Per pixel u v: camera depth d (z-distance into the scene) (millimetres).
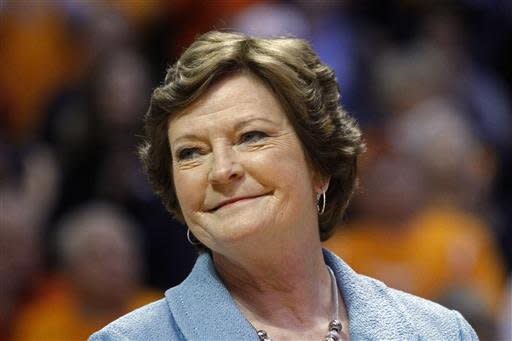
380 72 17531
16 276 13180
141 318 6066
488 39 19062
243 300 6172
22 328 12852
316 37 17812
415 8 18969
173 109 5945
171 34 18078
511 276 15312
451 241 14258
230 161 5832
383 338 6168
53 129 16094
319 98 6094
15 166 15609
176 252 14328
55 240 14156
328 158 6176
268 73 5934
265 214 5855
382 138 16188
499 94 18516
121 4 18000
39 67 17859
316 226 6191
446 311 6500
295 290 6145
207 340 5969
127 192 14680
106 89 15883
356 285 6355
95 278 12477
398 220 14188
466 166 15039
